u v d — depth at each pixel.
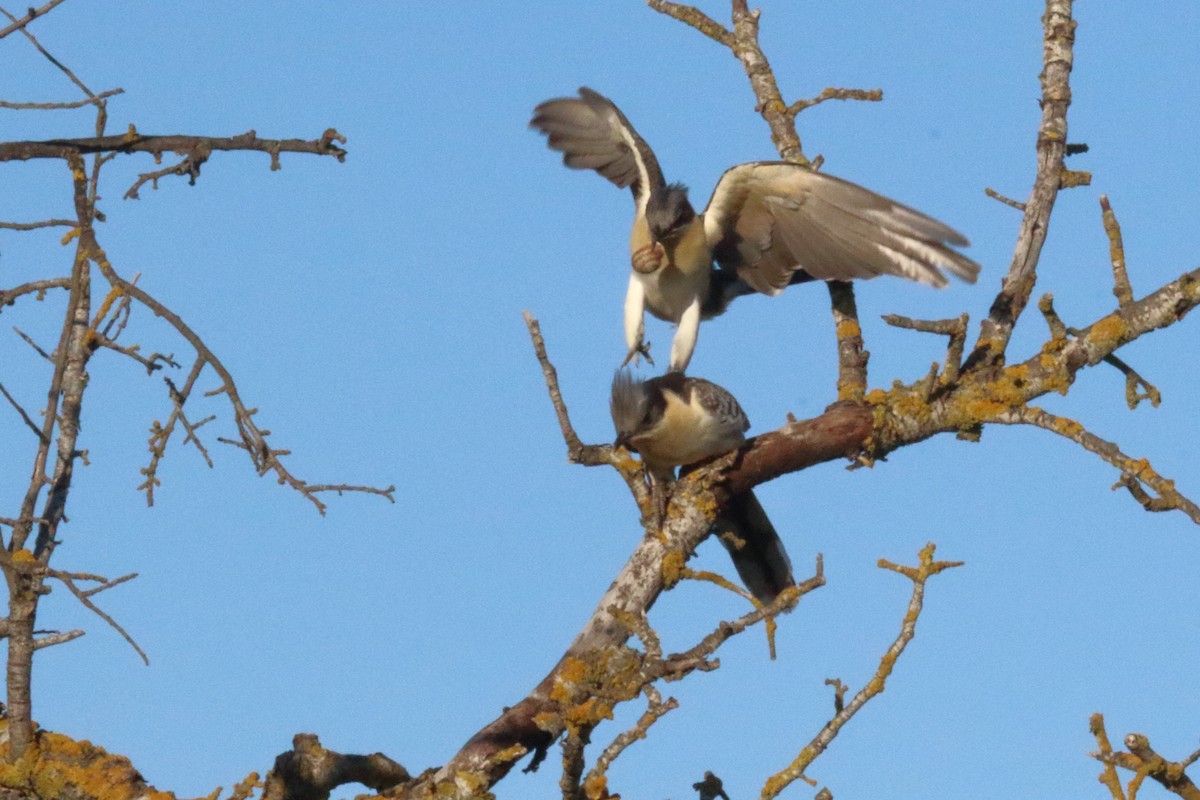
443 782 9.79
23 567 8.73
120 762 10.27
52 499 10.99
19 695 9.97
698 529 11.25
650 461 11.70
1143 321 12.25
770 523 12.45
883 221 12.55
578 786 8.74
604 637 10.70
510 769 10.05
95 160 10.67
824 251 13.21
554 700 10.13
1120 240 12.45
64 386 11.23
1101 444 11.46
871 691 9.29
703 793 9.67
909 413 11.90
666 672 8.68
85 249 9.92
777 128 14.84
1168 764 8.88
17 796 10.13
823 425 11.68
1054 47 13.90
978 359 12.37
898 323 11.85
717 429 11.32
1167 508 11.15
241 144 10.59
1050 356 12.20
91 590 8.69
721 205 13.47
